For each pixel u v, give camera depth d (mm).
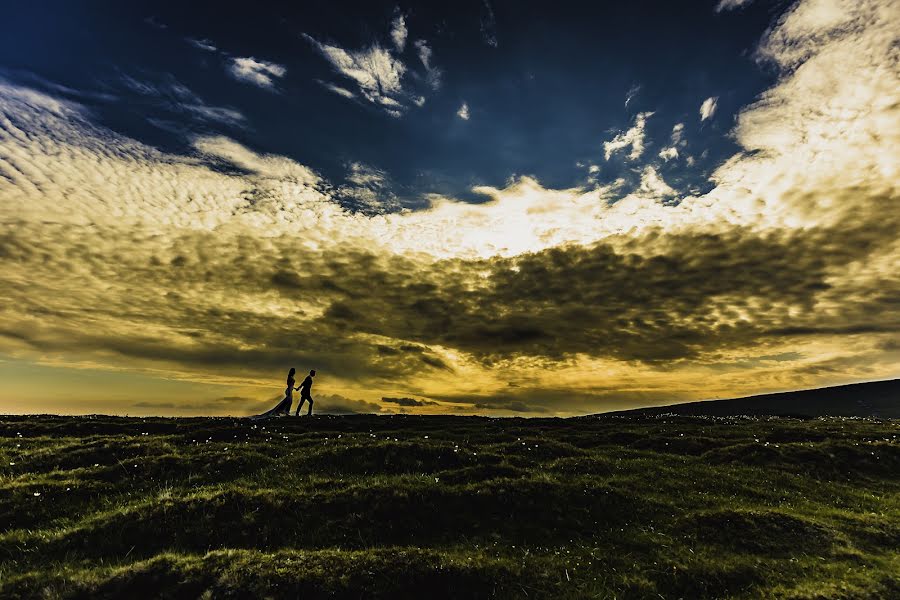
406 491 19500
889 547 17406
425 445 27750
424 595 13312
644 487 23125
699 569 15078
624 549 16688
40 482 19875
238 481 21750
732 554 16312
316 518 17625
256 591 12586
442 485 20984
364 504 18516
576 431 41844
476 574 14172
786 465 28344
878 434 37688
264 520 17172
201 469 23188
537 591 13781
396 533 17125
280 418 44125
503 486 20609
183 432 36031
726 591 14164
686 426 45375
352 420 45438
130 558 14820
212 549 15531
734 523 18359
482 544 16703
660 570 15148
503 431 40312
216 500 17938
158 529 16250
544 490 20531
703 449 33844
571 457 28391
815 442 34062
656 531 18062
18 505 17859
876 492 24984
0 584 12648
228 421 40812
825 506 21953
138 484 21141
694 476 25672
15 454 25922
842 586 14023
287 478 22516
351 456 25922
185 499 17953
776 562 15812
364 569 13820
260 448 28484
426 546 16406
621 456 31125
